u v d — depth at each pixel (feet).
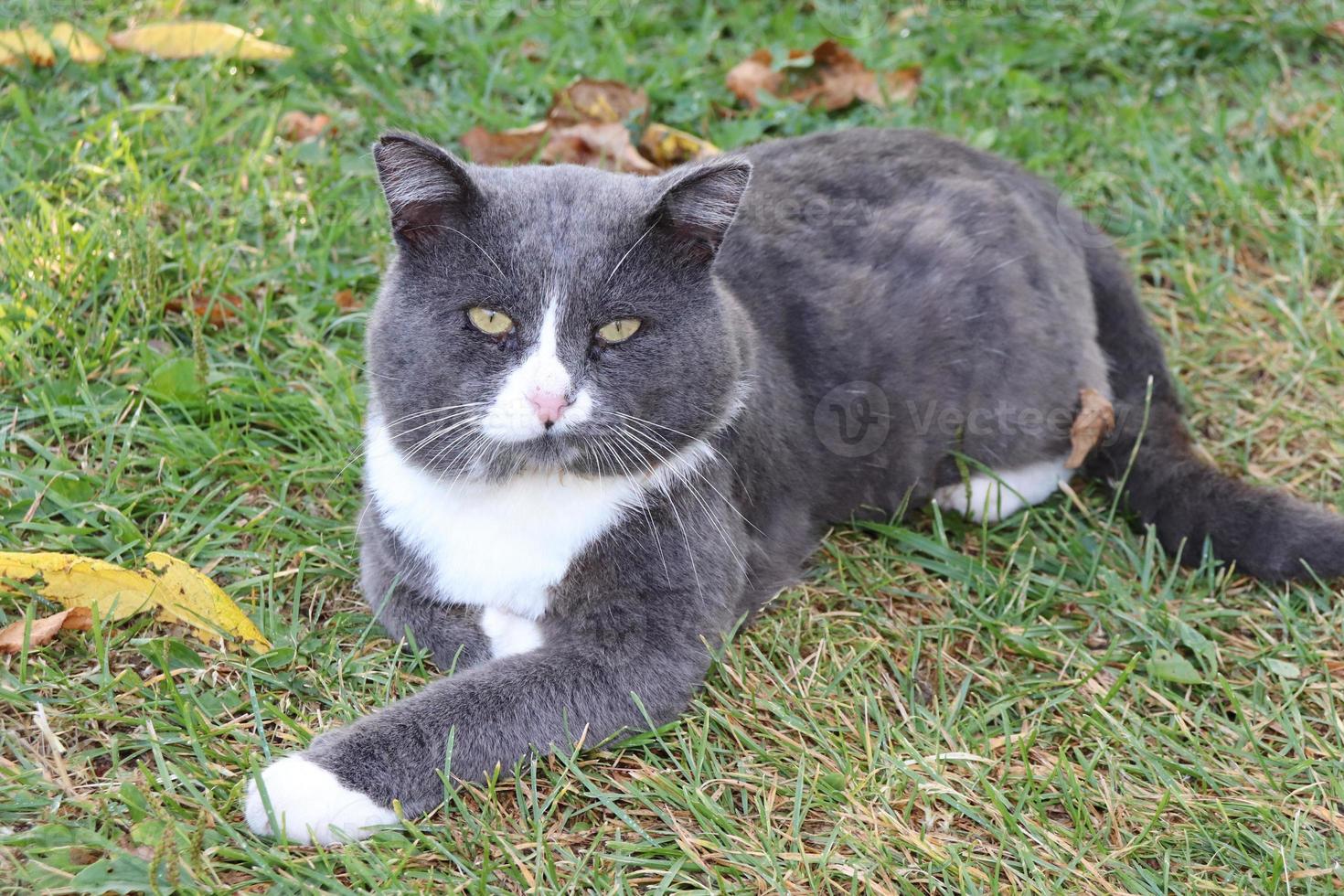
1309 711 3.59
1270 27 4.78
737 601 3.56
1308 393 4.08
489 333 3.36
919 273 3.77
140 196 4.00
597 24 4.77
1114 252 4.05
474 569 3.49
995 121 4.54
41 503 3.63
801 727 3.47
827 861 3.31
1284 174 4.46
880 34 4.76
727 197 3.39
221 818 3.27
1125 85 4.63
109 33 4.38
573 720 3.39
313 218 4.09
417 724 3.34
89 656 3.46
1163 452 3.88
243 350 3.93
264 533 3.65
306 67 4.43
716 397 3.46
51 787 3.29
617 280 3.36
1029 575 3.75
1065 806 3.42
